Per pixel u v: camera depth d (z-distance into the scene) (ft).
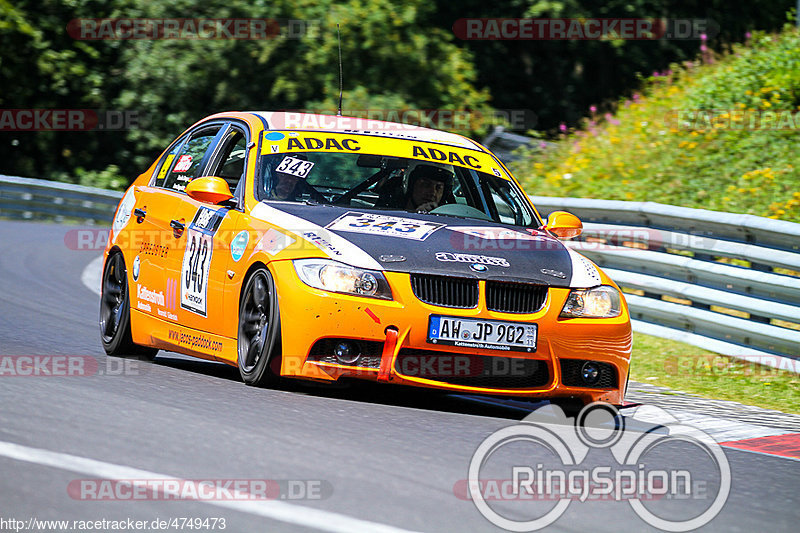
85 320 83.71
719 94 139.33
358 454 40.83
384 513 33.22
